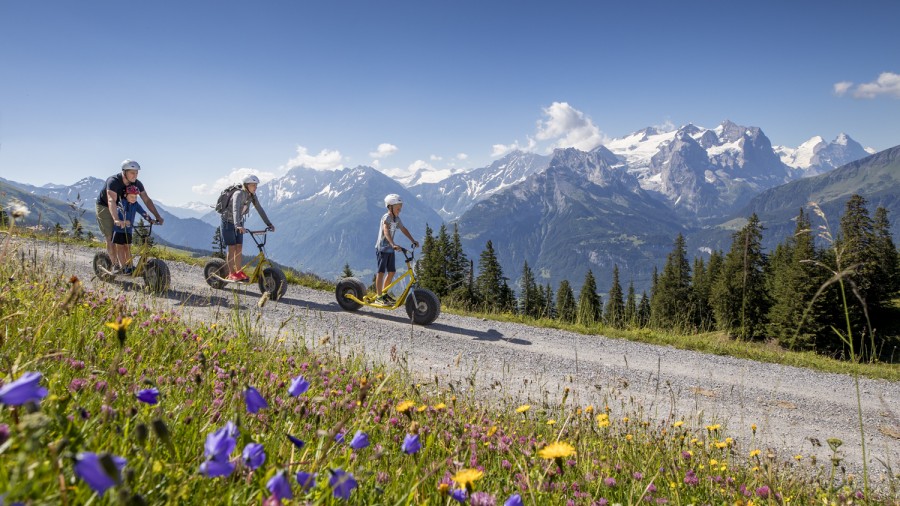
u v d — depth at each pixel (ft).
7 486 3.36
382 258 38.17
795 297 112.47
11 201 7.97
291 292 44.62
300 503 4.27
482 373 27.71
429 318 37.09
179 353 12.58
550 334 39.68
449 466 7.11
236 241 37.47
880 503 11.67
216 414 7.10
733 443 15.74
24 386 2.86
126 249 31.73
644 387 28.58
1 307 10.13
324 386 12.23
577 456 10.00
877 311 161.99
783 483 13.05
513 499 4.64
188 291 34.96
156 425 4.13
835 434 24.03
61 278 17.92
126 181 30.78
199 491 4.76
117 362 5.93
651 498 9.30
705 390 28.99
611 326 46.01
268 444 6.47
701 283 262.67
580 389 27.04
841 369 34.99
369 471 6.59
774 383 31.22
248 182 36.86
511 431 12.91
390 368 22.08
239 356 13.98
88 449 4.75
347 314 37.81
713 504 10.17
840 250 7.97
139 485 4.29
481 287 218.79
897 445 23.04
